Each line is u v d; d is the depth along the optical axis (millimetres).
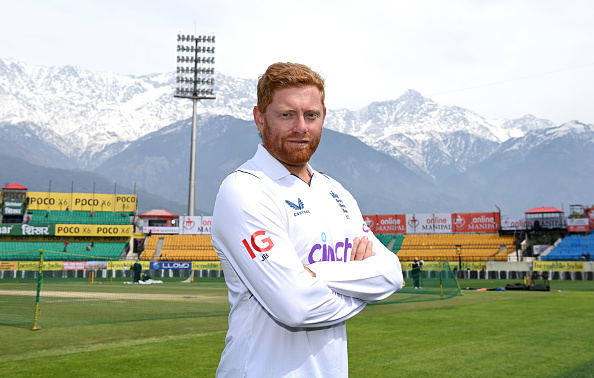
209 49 57625
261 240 1521
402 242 52094
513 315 11961
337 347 1653
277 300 1467
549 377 5641
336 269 1557
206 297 18500
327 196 1792
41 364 6336
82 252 51094
